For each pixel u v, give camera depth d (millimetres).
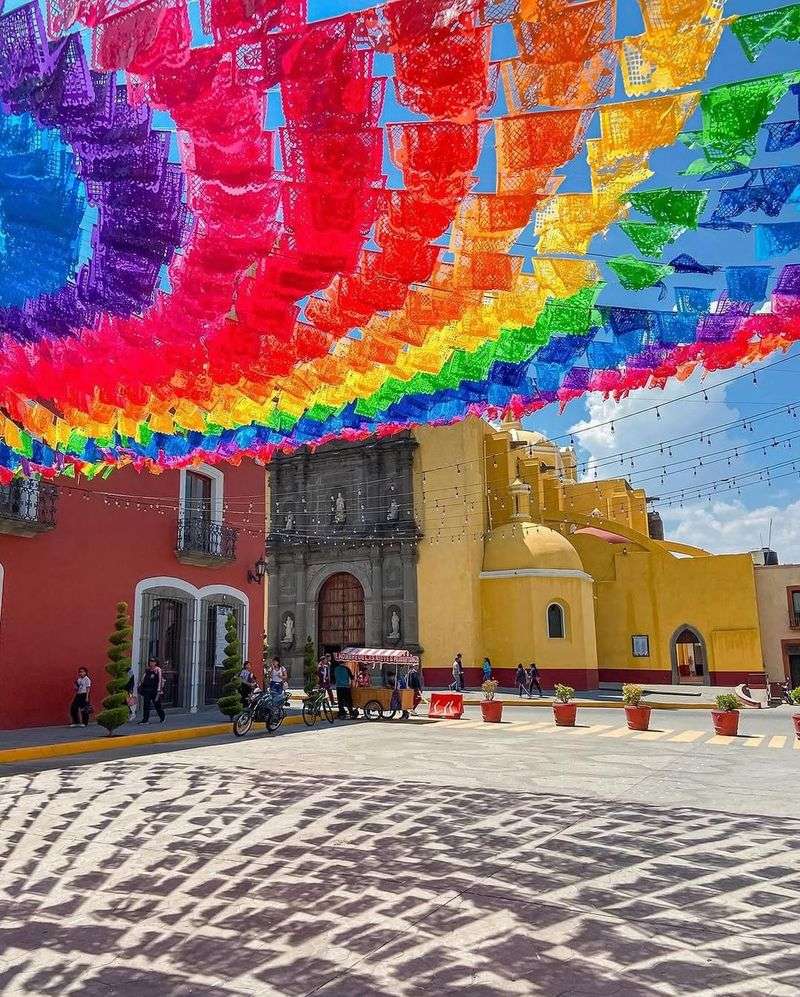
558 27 2166
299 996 3447
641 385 5508
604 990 3473
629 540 37750
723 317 4352
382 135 2578
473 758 11656
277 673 17500
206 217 3092
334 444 35594
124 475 18062
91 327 4477
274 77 2385
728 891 4953
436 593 32094
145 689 16594
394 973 3691
